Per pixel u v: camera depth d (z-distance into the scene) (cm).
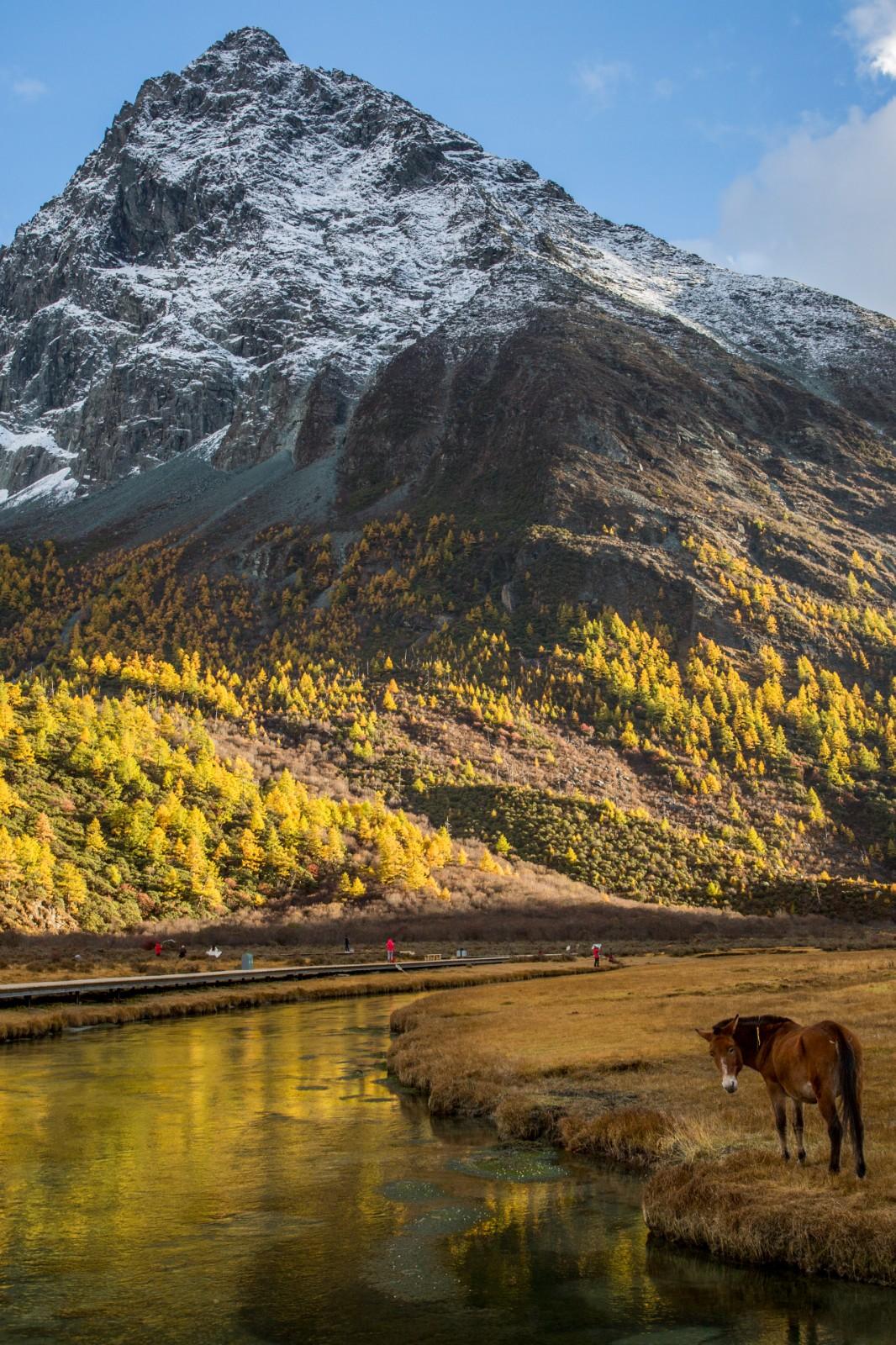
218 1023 4431
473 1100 2239
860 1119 1317
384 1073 2931
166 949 8238
